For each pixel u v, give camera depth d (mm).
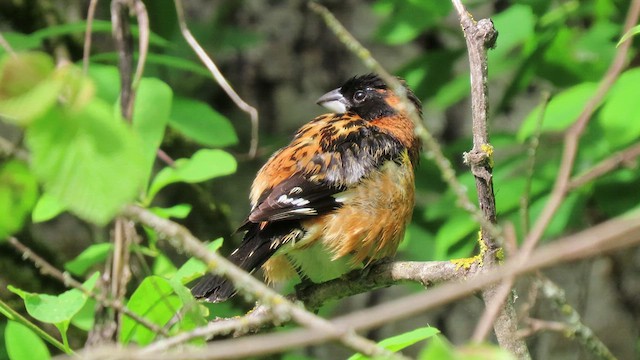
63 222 12609
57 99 3188
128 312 5070
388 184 8594
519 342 6016
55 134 3176
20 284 10836
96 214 3203
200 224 11961
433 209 10742
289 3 13633
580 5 10453
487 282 3564
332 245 8375
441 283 7379
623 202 9219
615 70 5805
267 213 8211
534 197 9492
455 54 11336
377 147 8781
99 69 8164
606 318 12953
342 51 13578
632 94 7438
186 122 8758
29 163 3383
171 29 10711
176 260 10773
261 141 13445
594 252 3553
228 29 12773
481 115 6488
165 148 11703
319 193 8422
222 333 5621
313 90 13602
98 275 6156
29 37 8812
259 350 3545
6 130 9672
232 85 13594
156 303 5957
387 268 7898
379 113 9664
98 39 12133
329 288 8250
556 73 10273
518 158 10070
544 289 4992
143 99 6645
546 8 10219
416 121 5035
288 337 3555
